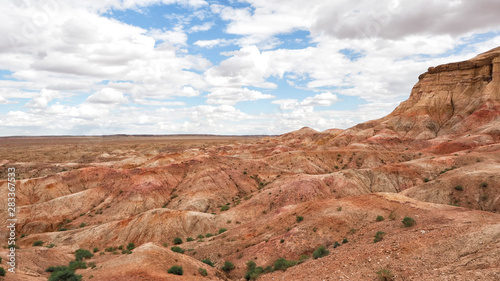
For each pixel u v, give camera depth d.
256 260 37.03
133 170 105.69
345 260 23.05
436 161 81.00
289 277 24.17
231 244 44.53
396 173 79.06
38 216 76.50
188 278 26.80
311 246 36.78
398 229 32.53
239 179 96.25
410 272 18.11
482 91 140.50
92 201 86.06
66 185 96.50
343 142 158.25
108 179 100.69
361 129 176.00
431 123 144.25
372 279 18.59
